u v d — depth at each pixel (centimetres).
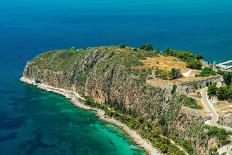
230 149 19175
